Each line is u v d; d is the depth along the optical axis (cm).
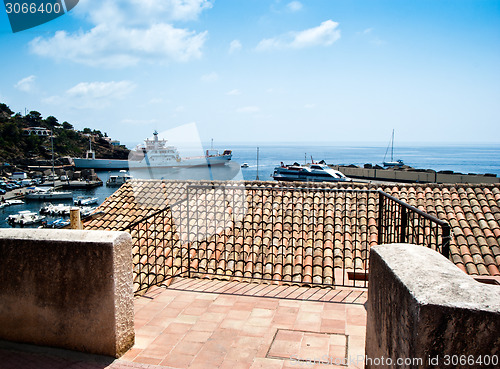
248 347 336
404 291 182
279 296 456
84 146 15338
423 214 361
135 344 338
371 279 251
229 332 364
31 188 7975
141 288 502
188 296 457
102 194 7481
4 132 13025
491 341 155
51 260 298
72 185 8369
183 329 371
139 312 411
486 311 154
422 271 192
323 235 752
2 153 12100
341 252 689
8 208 6278
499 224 792
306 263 656
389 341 205
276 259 671
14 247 306
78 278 294
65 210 5647
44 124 16725
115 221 850
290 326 376
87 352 303
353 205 870
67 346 307
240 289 481
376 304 235
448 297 163
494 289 169
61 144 14500
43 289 304
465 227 792
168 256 644
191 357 318
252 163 16362
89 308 296
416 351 164
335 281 538
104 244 286
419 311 162
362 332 361
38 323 310
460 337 158
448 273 188
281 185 926
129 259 311
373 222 797
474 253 716
